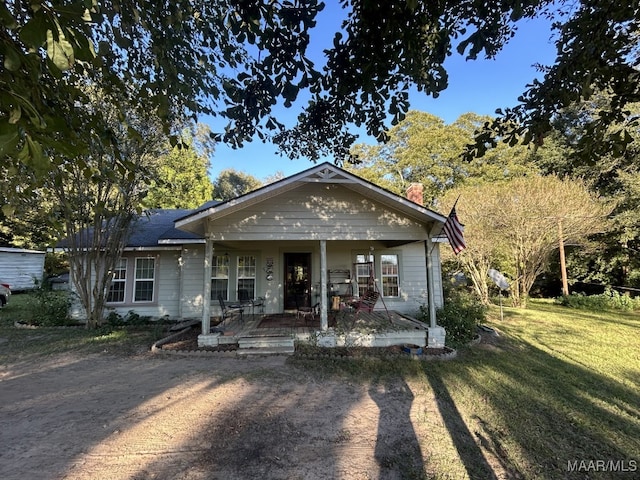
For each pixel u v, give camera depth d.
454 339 8.43
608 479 3.09
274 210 7.81
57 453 3.38
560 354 7.38
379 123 3.60
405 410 4.47
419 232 8.09
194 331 9.31
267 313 11.41
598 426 4.05
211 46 3.13
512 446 3.60
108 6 2.04
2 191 2.43
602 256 17.39
